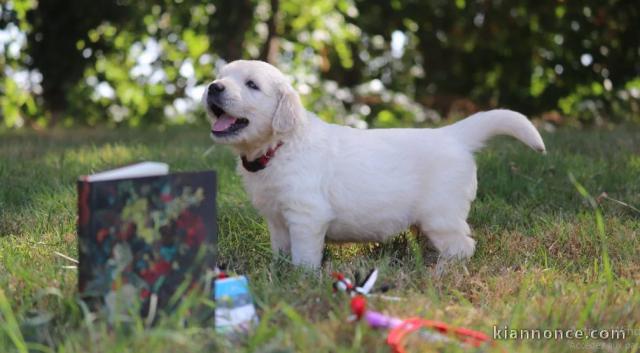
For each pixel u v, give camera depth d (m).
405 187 3.49
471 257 3.60
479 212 4.31
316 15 13.28
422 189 3.52
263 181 3.43
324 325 2.39
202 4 12.02
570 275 3.20
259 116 3.31
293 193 3.34
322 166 3.40
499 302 2.84
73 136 9.12
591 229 3.79
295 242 3.40
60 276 2.90
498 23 11.87
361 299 2.46
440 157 3.51
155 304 2.41
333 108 12.49
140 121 12.99
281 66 13.45
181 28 12.76
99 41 11.82
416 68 13.63
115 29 12.11
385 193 3.46
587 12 10.99
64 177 5.33
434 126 9.60
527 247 3.69
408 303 2.64
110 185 2.33
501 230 4.04
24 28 11.19
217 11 11.51
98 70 12.80
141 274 2.40
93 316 2.32
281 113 3.32
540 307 2.69
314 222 3.37
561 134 7.86
